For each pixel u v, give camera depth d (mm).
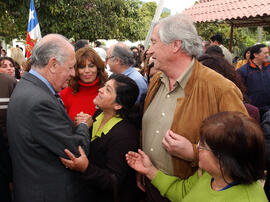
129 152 1585
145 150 1682
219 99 1372
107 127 1712
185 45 1401
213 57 1979
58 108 1490
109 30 7586
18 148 1454
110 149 1654
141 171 1543
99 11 7488
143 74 3623
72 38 7352
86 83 2488
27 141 1419
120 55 2885
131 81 1739
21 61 5344
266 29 10859
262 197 1000
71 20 7113
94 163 1741
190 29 1421
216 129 988
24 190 1502
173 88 1503
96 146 1731
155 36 1485
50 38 1556
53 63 1528
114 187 1595
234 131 952
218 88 1371
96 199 1817
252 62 3967
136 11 8734
